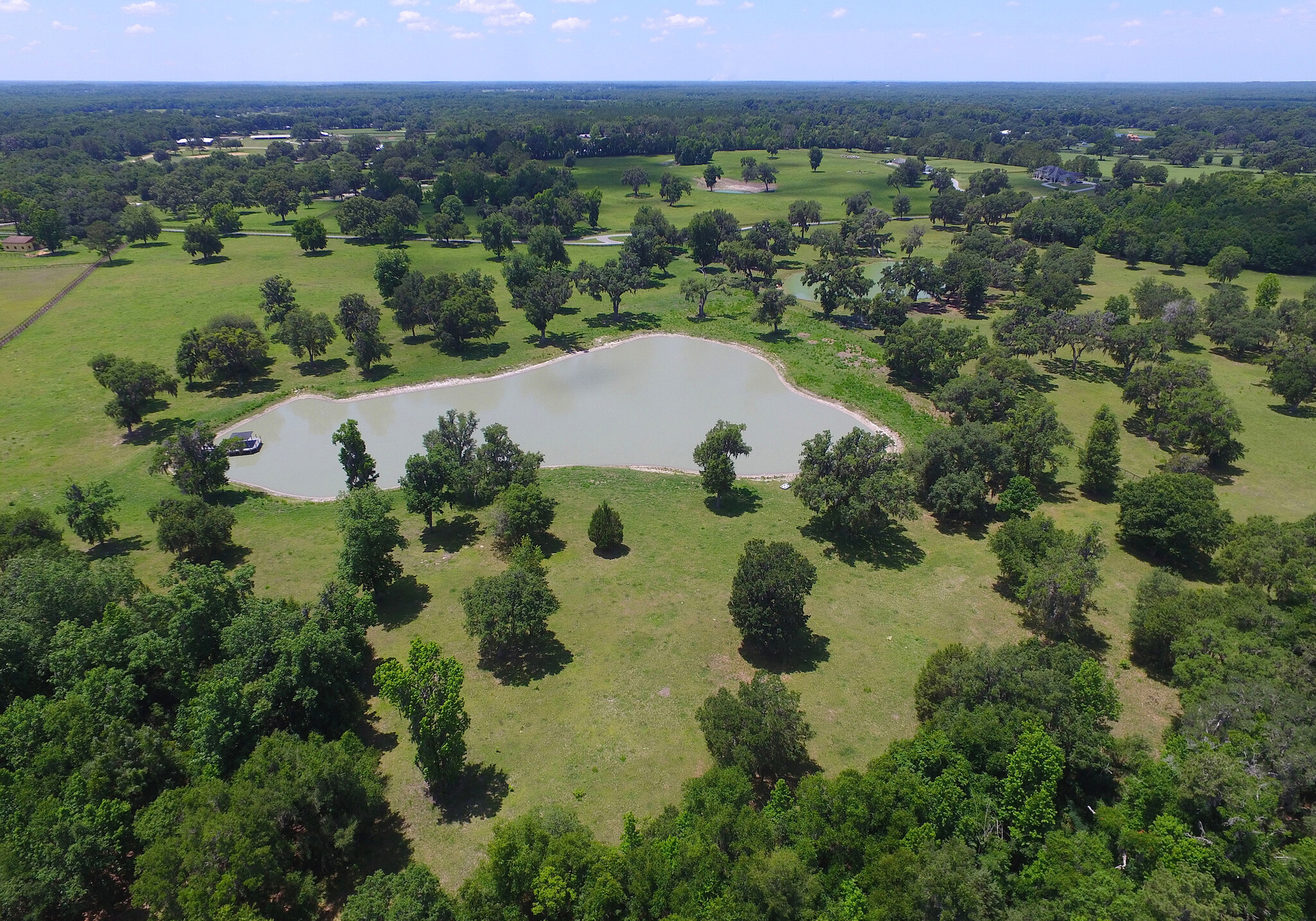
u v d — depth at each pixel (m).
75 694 41.78
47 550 58.69
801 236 195.62
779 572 53.31
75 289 145.88
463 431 75.81
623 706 49.94
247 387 105.62
